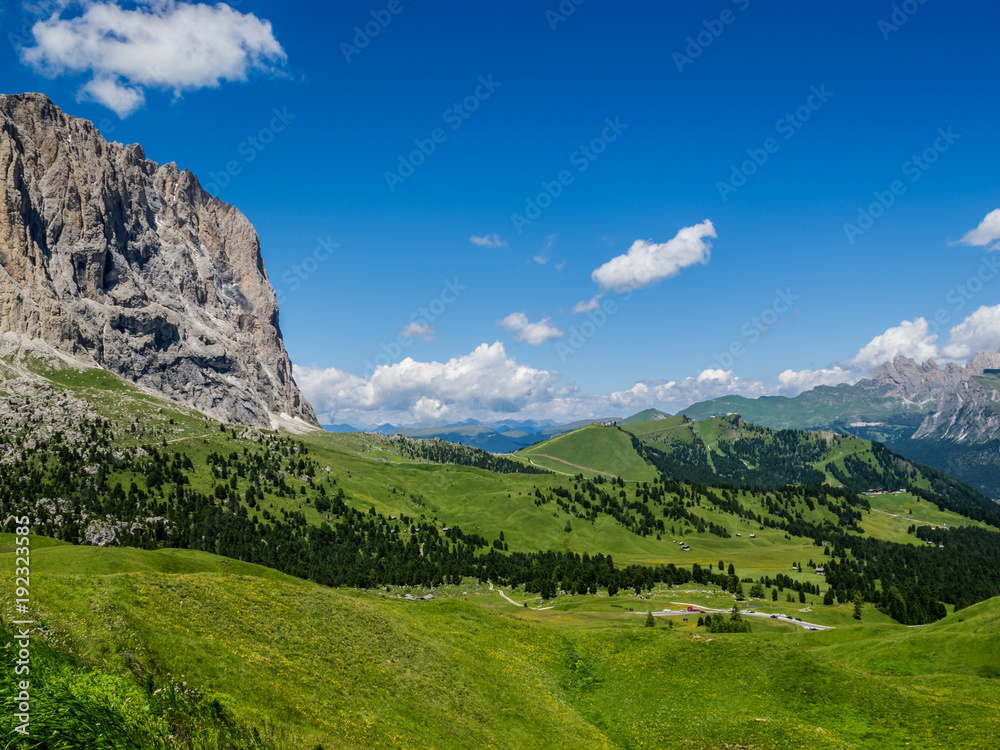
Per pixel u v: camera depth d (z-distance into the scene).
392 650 58.56
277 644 48.91
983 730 60.44
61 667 29.59
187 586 50.69
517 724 56.19
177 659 37.91
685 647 77.94
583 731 60.41
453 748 46.38
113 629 37.38
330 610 60.50
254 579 60.62
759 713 64.75
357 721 42.78
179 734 29.47
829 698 66.62
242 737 32.81
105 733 25.50
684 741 60.47
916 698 66.56
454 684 57.72
